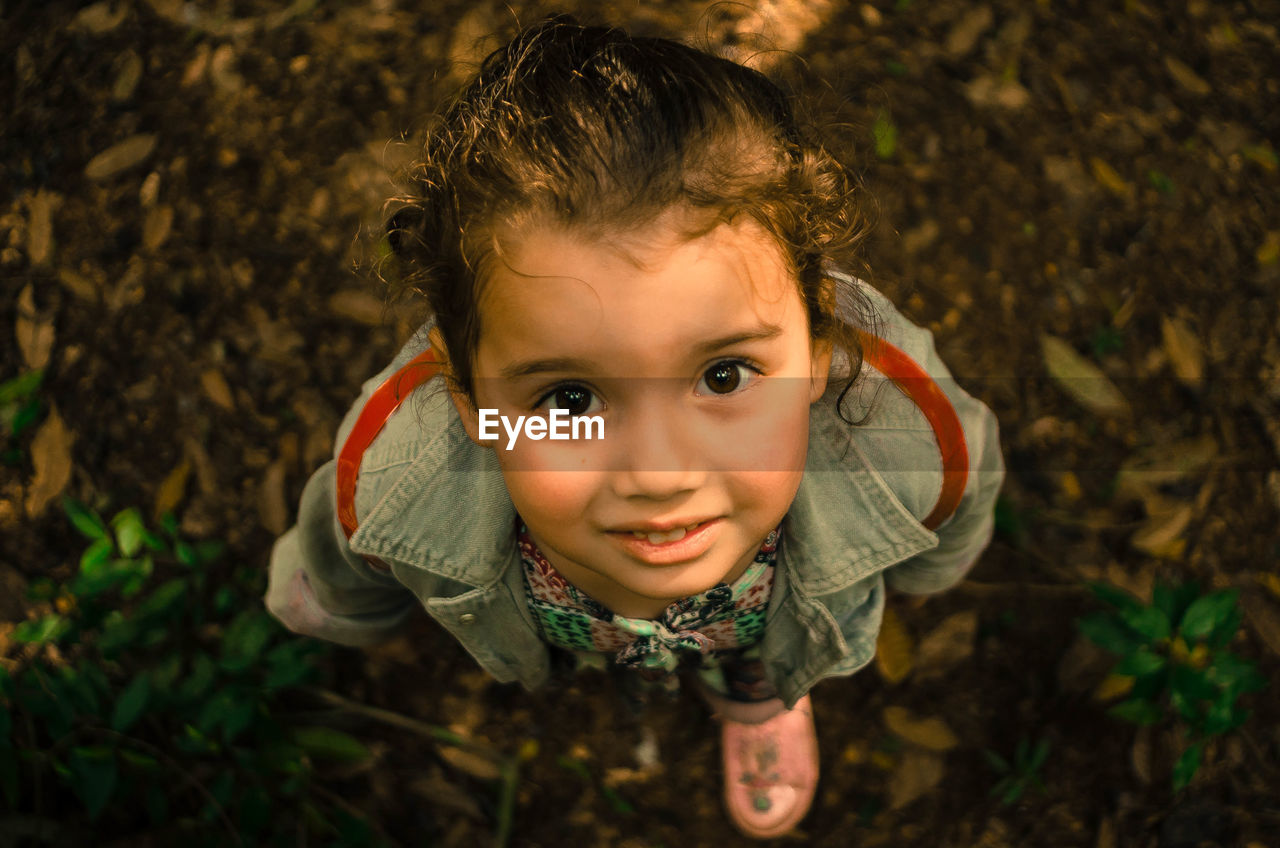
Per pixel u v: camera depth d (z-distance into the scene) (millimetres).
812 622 559
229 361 888
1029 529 841
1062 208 922
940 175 922
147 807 715
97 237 915
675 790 807
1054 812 779
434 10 977
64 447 858
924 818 792
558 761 812
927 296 892
